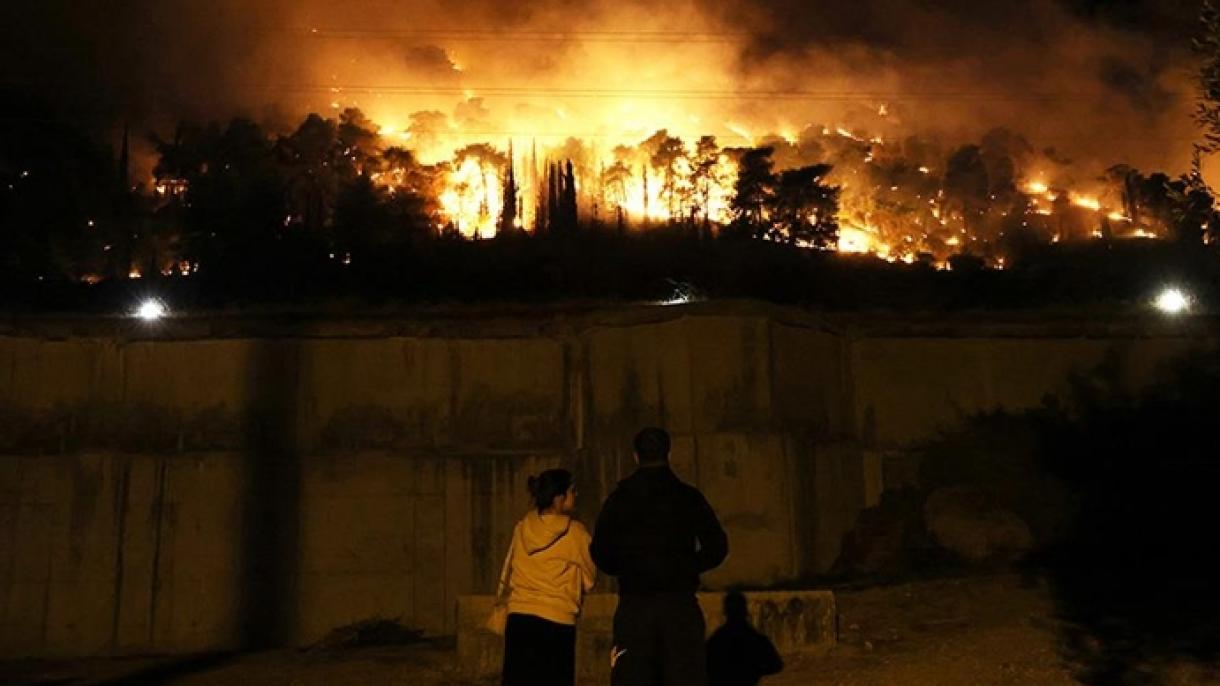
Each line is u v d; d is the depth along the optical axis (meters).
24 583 16.67
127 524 17.00
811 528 16.94
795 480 16.89
